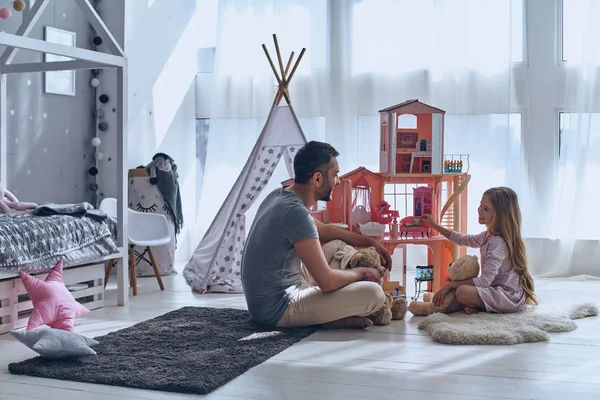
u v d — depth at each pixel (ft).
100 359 9.04
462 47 16.52
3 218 11.73
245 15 18.21
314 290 10.69
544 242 16.21
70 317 10.64
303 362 9.07
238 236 14.84
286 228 10.45
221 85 18.45
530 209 16.29
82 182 17.17
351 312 10.61
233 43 18.33
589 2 15.57
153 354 9.27
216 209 18.58
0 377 8.47
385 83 17.29
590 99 15.62
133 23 17.24
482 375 8.50
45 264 11.34
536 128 16.42
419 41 17.06
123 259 13.15
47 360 9.02
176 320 11.39
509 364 8.96
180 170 19.10
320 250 10.42
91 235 12.48
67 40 16.25
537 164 16.42
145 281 16.08
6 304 10.89
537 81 16.38
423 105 13.48
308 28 17.75
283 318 10.68
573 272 16.17
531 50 16.40
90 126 17.39
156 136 18.13
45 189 15.97
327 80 17.63
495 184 16.47
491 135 16.46
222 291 14.46
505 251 11.76
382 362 9.06
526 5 16.40
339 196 13.46
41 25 15.53
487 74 16.44
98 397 7.74
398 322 11.44
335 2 17.48
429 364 8.96
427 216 13.15
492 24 16.38
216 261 14.55
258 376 8.47
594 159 15.81
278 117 14.67
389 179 13.58
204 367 8.65
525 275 11.81
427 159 13.62
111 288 15.07
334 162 10.81
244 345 9.75
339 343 10.04
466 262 12.00
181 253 18.84
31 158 15.53
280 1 17.93
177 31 18.81
